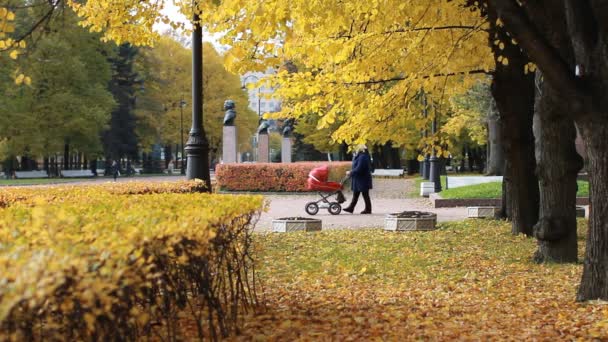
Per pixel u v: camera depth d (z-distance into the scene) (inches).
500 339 235.8
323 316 276.2
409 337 238.4
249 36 314.2
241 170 1325.0
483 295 330.3
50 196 353.1
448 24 457.1
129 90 2682.1
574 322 259.4
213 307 230.8
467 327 256.7
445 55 467.5
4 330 118.3
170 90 2743.6
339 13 357.1
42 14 365.7
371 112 493.7
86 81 2151.8
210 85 2758.4
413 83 478.3
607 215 289.4
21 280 103.7
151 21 460.8
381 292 339.0
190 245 183.9
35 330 141.0
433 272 406.6
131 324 162.6
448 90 544.7
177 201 258.1
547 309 290.8
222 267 248.7
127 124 2608.3
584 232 601.9
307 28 331.6
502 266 424.5
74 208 216.1
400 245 525.3
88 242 149.8
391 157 2628.0
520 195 573.0
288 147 1971.0
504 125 568.7
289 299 318.0
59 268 114.6
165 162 3452.3
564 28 367.9
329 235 600.4
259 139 1765.5
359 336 240.2
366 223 748.6
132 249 141.0
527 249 494.6
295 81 451.5
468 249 500.1
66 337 148.2
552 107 424.8
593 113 280.1
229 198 275.0
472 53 484.1
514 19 275.1
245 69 379.2
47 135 2076.8
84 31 1989.4
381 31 441.4
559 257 433.7
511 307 297.0
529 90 562.6
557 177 430.0
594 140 284.7
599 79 278.8
